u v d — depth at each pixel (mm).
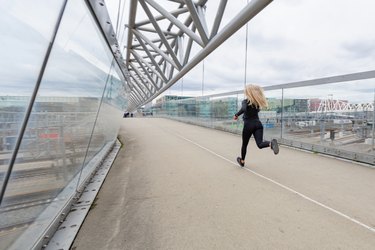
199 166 4449
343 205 2588
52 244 1849
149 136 9586
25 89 1386
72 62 2262
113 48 4438
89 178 3436
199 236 1985
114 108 6172
